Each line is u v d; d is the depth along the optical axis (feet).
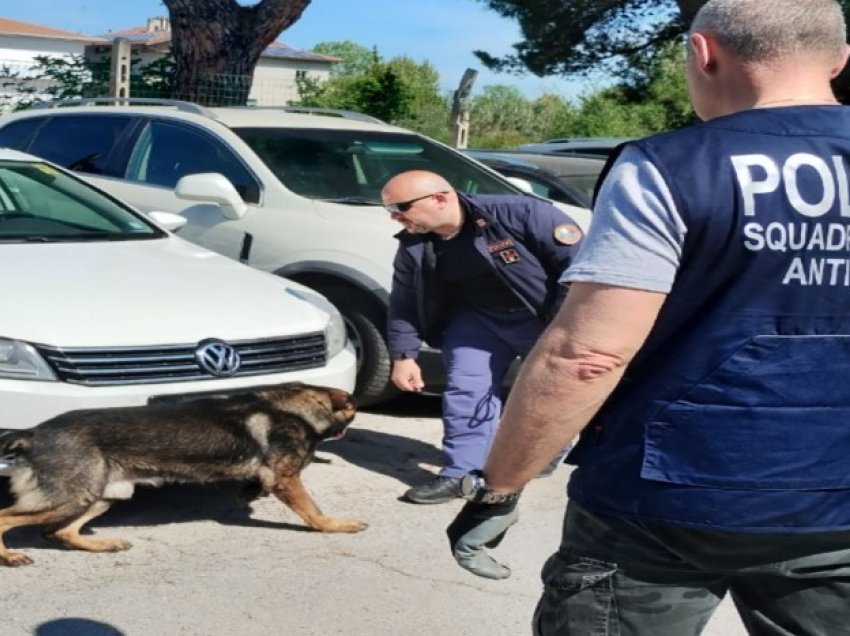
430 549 16.88
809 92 7.92
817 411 7.55
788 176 7.50
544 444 7.70
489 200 17.54
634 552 7.90
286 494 16.98
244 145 25.49
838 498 7.64
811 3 7.85
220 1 45.47
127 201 26.40
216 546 16.61
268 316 18.60
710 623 14.74
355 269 22.72
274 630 14.02
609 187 7.60
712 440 7.54
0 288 17.48
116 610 14.32
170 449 15.96
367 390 23.04
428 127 72.84
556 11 58.95
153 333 17.10
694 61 8.18
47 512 15.47
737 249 7.42
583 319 7.39
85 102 29.04
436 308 18.52
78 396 16.30
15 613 14.07
